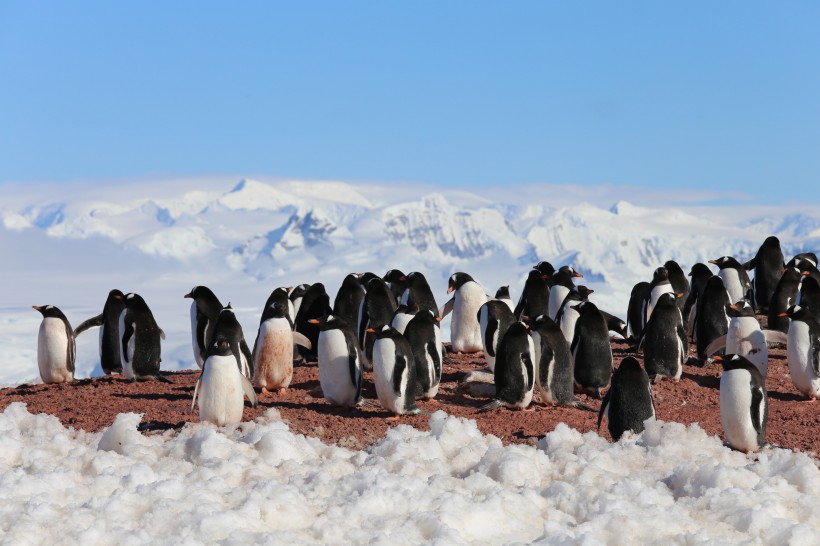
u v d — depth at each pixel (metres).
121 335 23.75
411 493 12.37
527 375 19.86
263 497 11.78
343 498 12.38
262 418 18.09
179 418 19.11
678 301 29.77
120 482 12.79
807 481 13.43
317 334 26.30
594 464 14.20
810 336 21.08
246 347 21.50
